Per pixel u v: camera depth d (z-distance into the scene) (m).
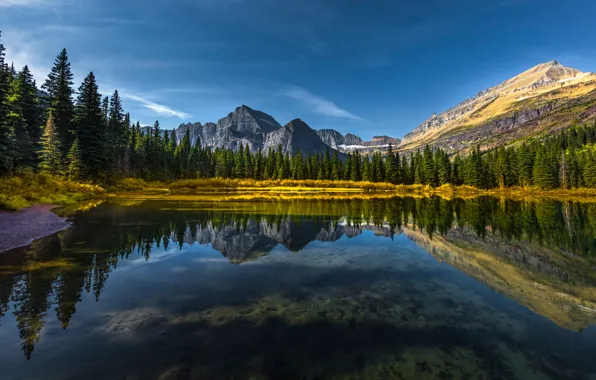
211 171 98.88
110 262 8.70
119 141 54.59
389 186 70.56
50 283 6.83
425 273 8.12
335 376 3.57
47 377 3.50
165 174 70.50
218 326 4.91
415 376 3.60
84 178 39.12
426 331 4.81
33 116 44.97
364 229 15.25
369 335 4.66
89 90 42.62
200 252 10.25
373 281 7.43
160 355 4.01
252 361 3.89
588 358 4.04
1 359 3.87
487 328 4.95
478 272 8.24
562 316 5.41
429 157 76.88
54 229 13.38
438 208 26.95
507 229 15.63
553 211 25.27
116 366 3.73
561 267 8.78
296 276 7.77
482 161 78.12
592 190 57.12
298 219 18.42
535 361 3.97
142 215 18.80
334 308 5.72
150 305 5.74
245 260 9.34
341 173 89.00
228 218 18.31
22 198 20.80
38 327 4.79
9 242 10.77
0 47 32.22
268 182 73.31
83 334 4.56
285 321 5.13
